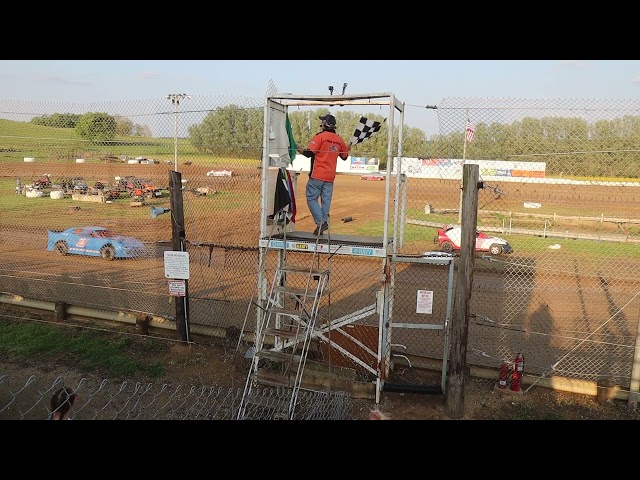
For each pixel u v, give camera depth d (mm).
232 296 11859
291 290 7047
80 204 20922
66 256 16125
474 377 7969
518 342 9633
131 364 8008
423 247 18719
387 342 7352
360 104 7094
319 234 7344
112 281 12984
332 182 7711
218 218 21172
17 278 13062
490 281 14570
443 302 12391
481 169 11375
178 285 8656
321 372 7449
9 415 6180
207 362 8234
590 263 16359
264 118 7332
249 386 7008
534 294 13266
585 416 6793
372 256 7023
